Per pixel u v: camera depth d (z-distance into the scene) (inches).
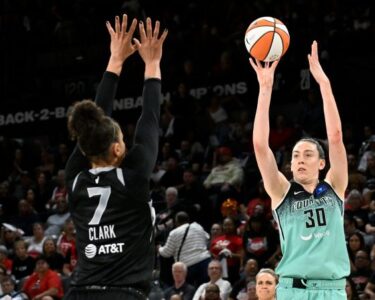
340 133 388.2
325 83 385.7
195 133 1149.1
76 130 299.6
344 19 1218.6
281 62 1192.8
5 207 1099.3
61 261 914.1
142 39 324.2
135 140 307.7
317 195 396.5
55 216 1022.4
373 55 1189.7
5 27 1365.7
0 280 856.9
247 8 1275.8
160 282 828.6
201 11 1309.1
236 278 840.3
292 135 1075.9
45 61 1344.7
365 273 767.7
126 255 297.0
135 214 299.6
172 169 1045.8
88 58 1326.3
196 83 1209.4
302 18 1218.6
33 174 1201.4
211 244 872.3
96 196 301.0
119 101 1242.0
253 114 1183.6
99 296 294.2
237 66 1200.8
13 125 1286.9
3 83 1327.5
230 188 991.0
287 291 396.2
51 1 1403.8
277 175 395.9
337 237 393.4
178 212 871.1
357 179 926.4
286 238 398.3
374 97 1179.9
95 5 1381.6
